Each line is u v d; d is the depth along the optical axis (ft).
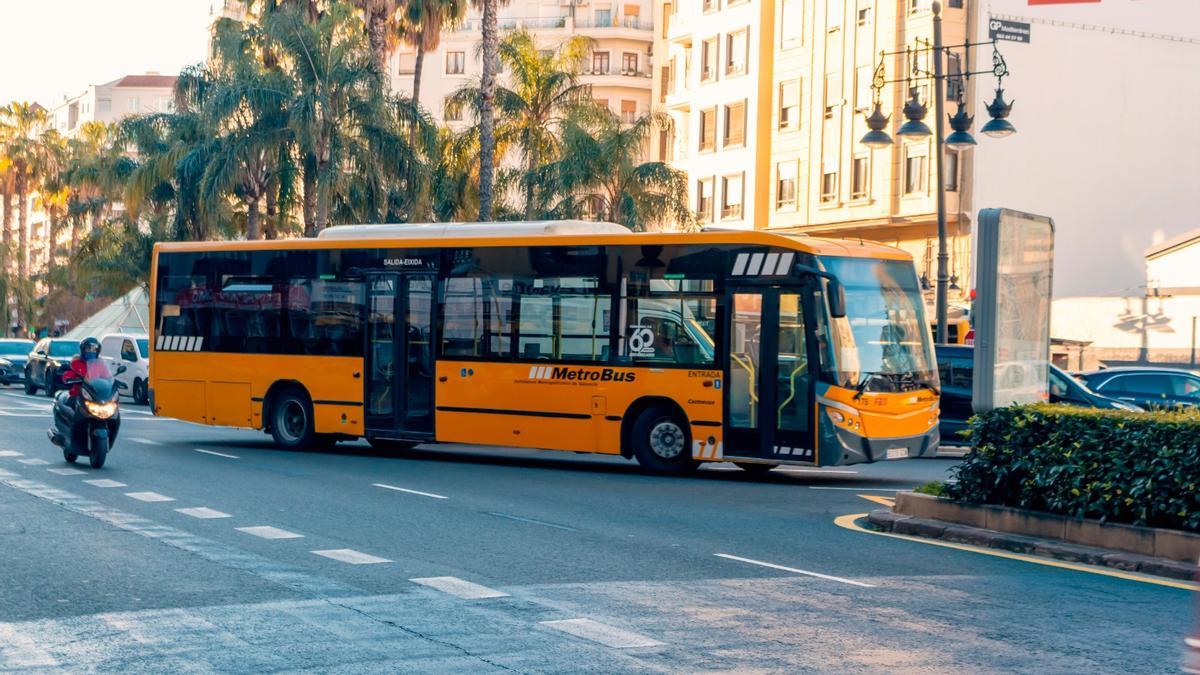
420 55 173.58
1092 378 85.76
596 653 26.21
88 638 26.94
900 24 176.14
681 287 65.00
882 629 28.94
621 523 46.96
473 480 61.87
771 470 71.67
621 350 66.39
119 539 40.50
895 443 63.10
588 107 151.84
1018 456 43.27
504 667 24.99
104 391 63.05
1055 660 26.30
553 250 68.69
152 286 82.53
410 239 73.00
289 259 77.25
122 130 166.91
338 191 135.74
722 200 210.59
